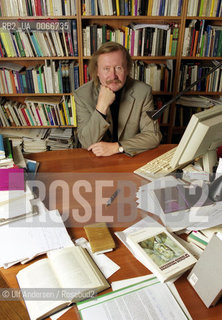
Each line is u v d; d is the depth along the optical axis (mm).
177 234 1019
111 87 1773
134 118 1878
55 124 2721
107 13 2373
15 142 2682
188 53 2539
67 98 2691
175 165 1208
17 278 844
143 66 2580
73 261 886
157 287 823
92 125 1715
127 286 828
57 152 1646
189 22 2572
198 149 1143
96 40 2441
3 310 1540
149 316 741
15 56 2455
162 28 2430
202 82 2678
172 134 3002
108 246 948
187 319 736
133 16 2385
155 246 930
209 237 953
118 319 732
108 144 1640
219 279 753
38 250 929
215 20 2623
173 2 2352
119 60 1705
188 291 821
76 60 2656
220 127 1127
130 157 1581
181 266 855
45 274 845
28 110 2648
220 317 752
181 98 2736
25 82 2549
